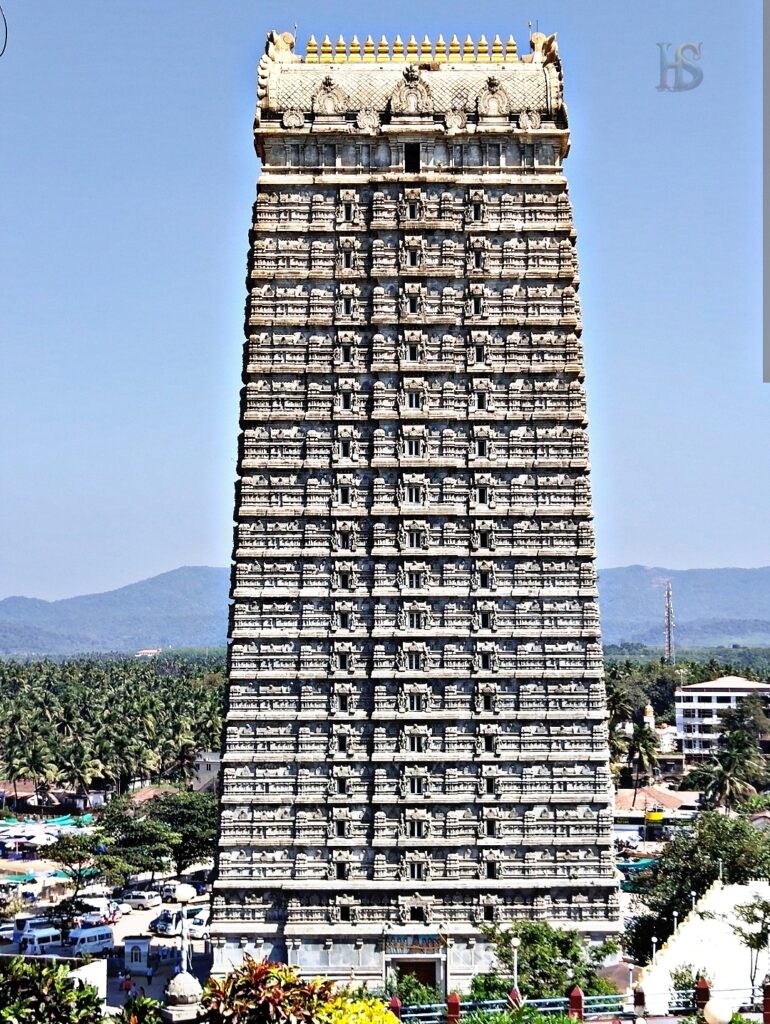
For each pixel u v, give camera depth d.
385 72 125.12
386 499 120.00
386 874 116.69
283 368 120.88
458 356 121.50
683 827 198.25
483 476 120.12
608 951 114.81
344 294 121.75
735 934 109.94
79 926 175.38
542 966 107.31
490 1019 76.88
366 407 120.94
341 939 116.00
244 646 119.00
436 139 122.81
